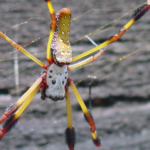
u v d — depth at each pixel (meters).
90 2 0.38
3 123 0.22
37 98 0.34
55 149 0.32
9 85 0.33
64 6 0.36
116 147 0.33
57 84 0.22
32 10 0.35
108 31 0.37
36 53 0.34
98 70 0.36
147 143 0.33
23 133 0.32
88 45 0.36
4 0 0.35
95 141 0.24
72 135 0.24
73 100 0.34
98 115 0.35
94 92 0.35
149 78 0.37
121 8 0.38
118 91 0.36
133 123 0.35
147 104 0.36
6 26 0.34
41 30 0.35
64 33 0.22
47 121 0.33
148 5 0.22
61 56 0.22
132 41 0.38
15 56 0.34
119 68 0.37
